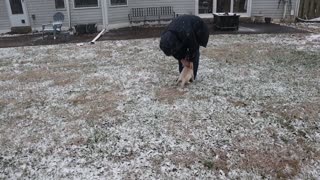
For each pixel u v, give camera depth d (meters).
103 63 6.86
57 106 4.52
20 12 11.80
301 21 12.41
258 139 3.40
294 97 4.53
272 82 5.19
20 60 7.45
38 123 4.00
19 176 2.90
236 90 4.87
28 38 10.61
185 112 4.14
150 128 3.73
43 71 6.41
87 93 5.01
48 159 3.16
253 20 12.47
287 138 3.40
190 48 4.57
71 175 2.88
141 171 2.92
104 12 11.87
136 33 10.81
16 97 4.96
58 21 10.58
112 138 3.53
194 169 2.92
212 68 6.09
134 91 4.99
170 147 3.30
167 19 12.42
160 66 6.38
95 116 4.13
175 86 5.14
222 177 2.79
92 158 3.15
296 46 7.75
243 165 2.94
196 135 3.53
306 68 5.90
